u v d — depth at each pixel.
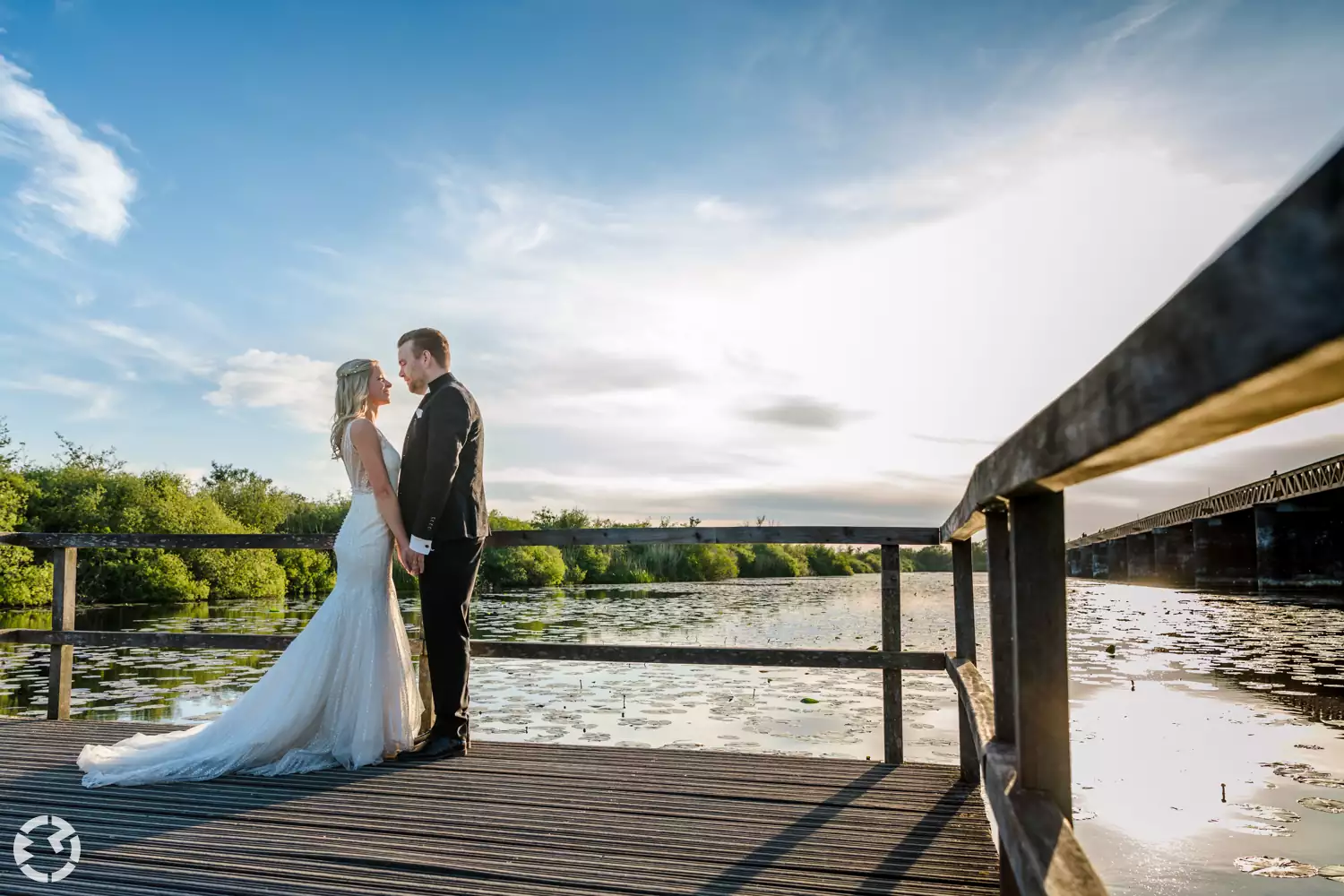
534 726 5.34
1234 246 0.35
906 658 3.05
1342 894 2.42
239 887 1.89
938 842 2.18
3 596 21.38
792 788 2.65
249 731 2.85
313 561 31.56
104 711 6.21
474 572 3.16
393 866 2.02
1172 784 3.69
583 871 1.99
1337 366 0.32
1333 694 6.42
